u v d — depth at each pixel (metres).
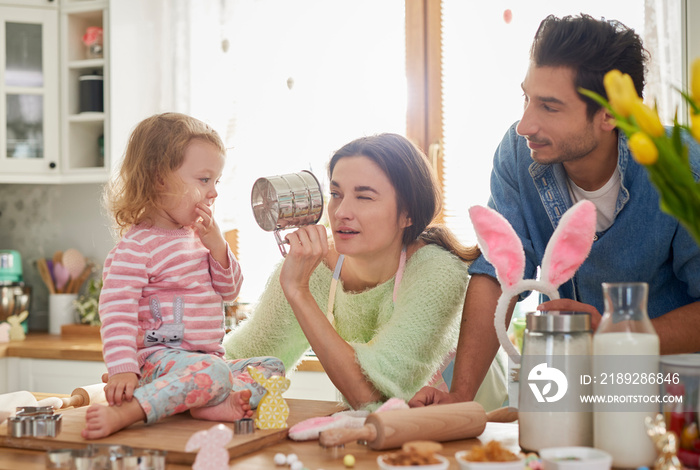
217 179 1.29
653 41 2.61
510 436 1.04
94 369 2.80
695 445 0.81
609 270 1.32
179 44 3.26
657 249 1.27
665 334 1.15
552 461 0.78
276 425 1.02
